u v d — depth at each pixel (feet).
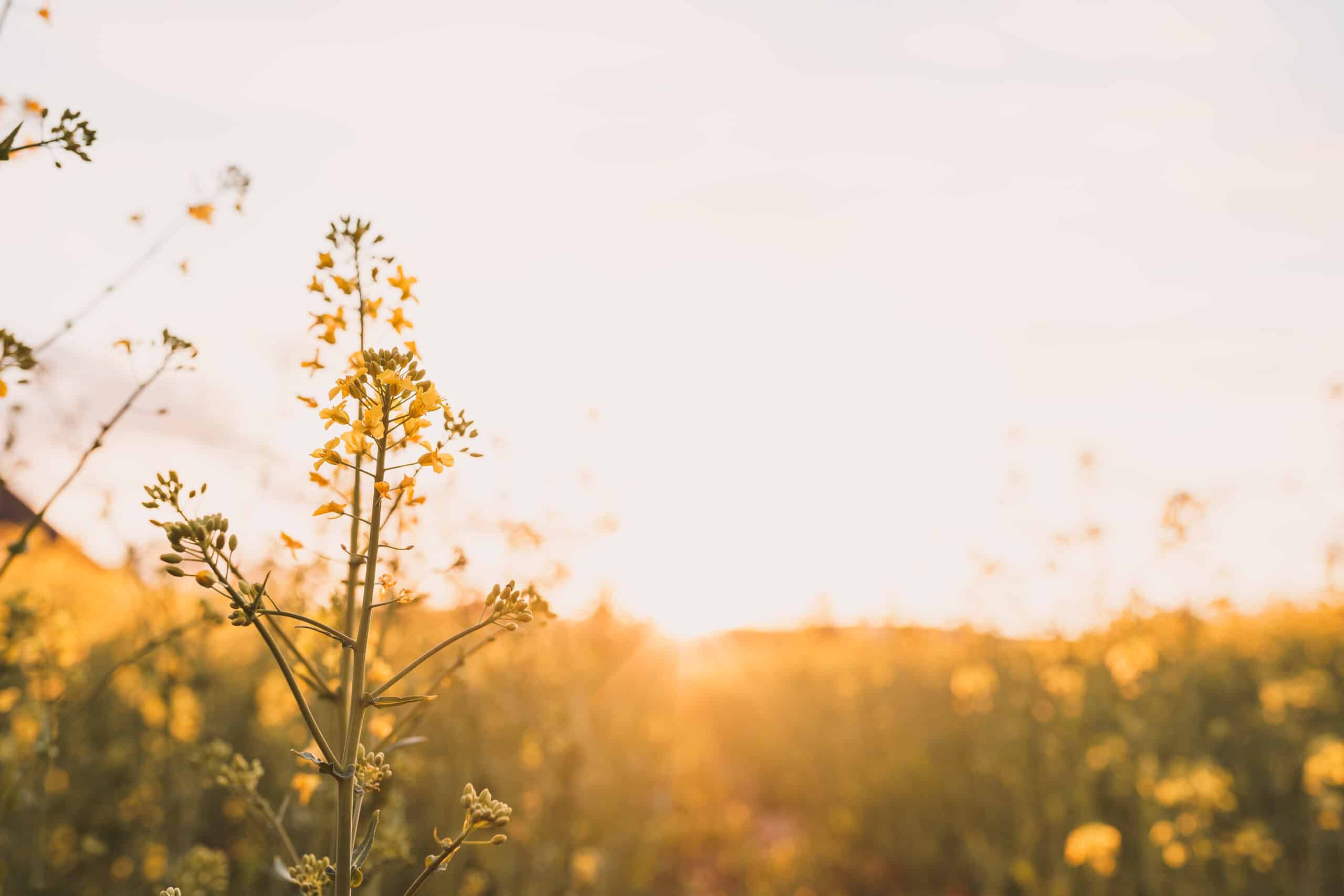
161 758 12.34
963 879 21.86
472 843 4.50
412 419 4.76
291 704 10.84
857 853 24.08
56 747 8.41
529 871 13.74
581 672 16.88
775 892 21.29
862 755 29.35
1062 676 19.19
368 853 4.41
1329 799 15.47
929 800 24.13
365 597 4.58
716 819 26.43
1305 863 16.62
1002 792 22.22
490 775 12.98
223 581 4.05
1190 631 23.13
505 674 14.14
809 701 36.17
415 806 12.53
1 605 8.83
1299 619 26.71
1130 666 17.88
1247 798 18.49
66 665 9.48
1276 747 19.16
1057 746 19.02
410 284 5.39
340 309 5.30
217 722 12.98
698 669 38.55
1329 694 19.54
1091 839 15.46
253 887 11.39
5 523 8.22
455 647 10.82
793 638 45.75
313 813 8.75
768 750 35.45
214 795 13.44
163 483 4.07
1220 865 17.31
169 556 3.97
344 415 4.78
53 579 12.73
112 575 11.72
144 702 11.76
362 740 6.58
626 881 19.11
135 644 12.03
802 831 27.43
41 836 9.29
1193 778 15.97
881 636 35.60
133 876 11.63
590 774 16.30
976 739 25.00
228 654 15.55
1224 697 22.30
